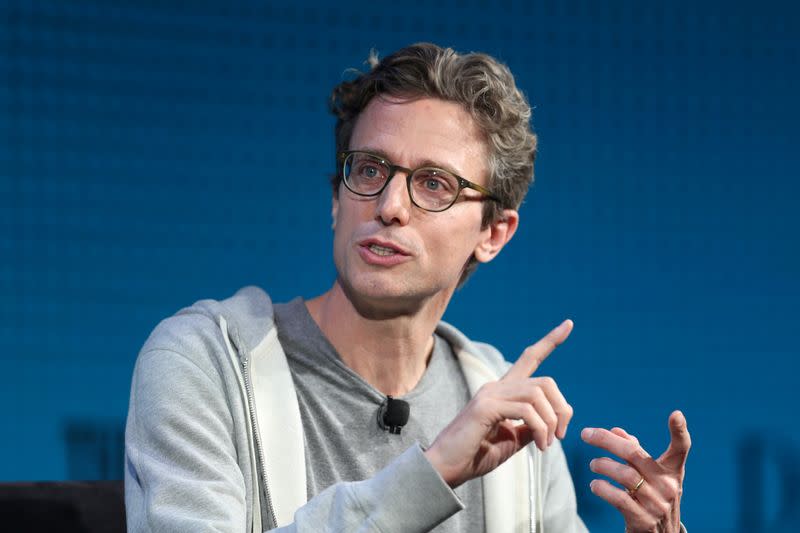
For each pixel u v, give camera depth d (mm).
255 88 9961
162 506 4367
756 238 11336
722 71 11352
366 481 4188
